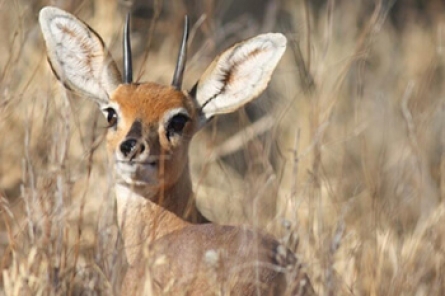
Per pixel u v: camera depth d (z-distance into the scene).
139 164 11.43
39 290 11.53
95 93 12.32
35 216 12.11
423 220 14.54
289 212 13.73
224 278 9.98
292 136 16.36
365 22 19.97
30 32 15.70
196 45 18.28
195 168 16.52
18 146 14.57
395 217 14.31
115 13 17.66
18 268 11.77
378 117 17.86
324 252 12.03
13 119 14.66
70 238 13.07
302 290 10.28
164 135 11.66
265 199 13.05
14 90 14.84
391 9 21.31
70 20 12.34
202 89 12.16
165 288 10.09
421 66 19.58
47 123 13.66
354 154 17.03
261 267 10.12
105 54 12.26
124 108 11.79
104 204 12.71
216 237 10.46
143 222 11.62
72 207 12.78
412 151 15.51
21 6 16.33
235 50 12.16
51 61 12.43
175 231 10.93
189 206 11.76
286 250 10.52
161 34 18.69
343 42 19.08
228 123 17.59
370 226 13.59
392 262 13.32
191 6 18.80
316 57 18.22
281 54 12.21
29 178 12.78
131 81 12.24
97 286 11.68
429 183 15.12
